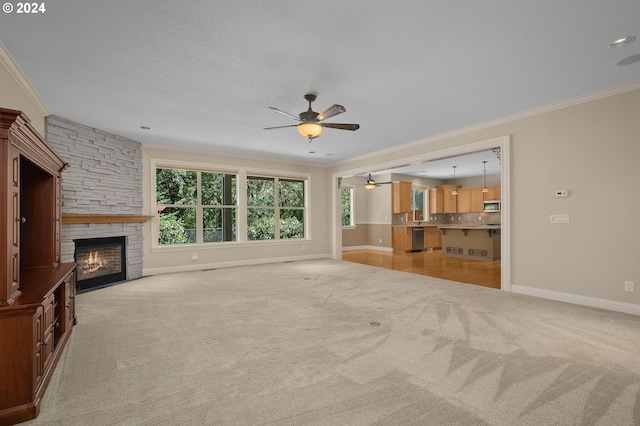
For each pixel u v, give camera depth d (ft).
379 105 12.78
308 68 9.62
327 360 7.57
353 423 5.24
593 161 11.95
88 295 13.88
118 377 6.82
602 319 10.48
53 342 7.27
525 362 7.43
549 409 5.61
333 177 26.11
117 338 8.99
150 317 10.85
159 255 19.19
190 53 8.73
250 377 6.79
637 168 11.02
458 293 14.12
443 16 7.15
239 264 22.22
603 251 11.75
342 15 7.10
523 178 13.92
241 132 16.51
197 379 6.72
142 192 18.57
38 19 7.16
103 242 15.92
